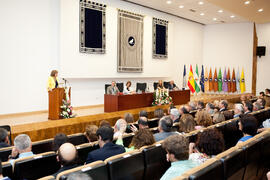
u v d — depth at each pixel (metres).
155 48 12.87
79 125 6.91
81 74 9.76
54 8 9.13
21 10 8.30
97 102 10.86
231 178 2.19
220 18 14.84
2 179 1.83
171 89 11.45
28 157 2.51
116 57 11.05
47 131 6.31
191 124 3.92
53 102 7.13
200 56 16.77
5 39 8.00
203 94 16.28
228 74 15.94
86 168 2.03
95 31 10.09
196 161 2.41
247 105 6.00
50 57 9.10
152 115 8.97
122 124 3.83
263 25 15.47
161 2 11.57
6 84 8.09
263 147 2.91
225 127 4.29
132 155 2.44
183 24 15.09
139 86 11.14
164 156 2.80
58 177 1.87
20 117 7.68
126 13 11.27
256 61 15.78
